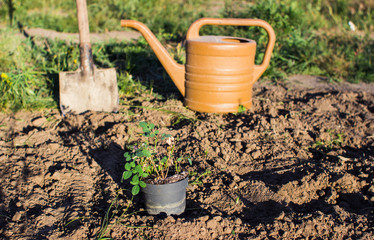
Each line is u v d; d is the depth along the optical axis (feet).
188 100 13.30
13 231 7.32
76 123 12.15
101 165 9.78
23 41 19.66
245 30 24.29
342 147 11.43
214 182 9.23
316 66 19.51
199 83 12.66
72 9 31.53
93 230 7.39
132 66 17.48
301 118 13.12
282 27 21.53
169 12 29.60
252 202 8.54
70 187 8.79
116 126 11.53
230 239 7.34
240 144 10.96
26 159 9.77
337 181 9.07
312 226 7.57
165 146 10.77
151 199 7.84
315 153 11.04
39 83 15.05
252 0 29.73
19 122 12.19
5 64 16.53
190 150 10.60
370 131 12.39
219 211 8.23
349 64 19.39
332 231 7.50
